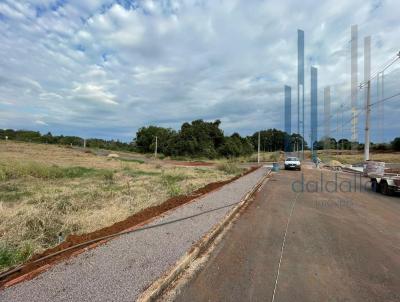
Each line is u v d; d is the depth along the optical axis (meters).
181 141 68.62
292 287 4.23
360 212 9.70
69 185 13.70
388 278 4.57
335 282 4.41
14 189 11.97
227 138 76.75
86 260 4.67
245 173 25.08
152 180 16.64
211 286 4.24
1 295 3.57
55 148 58.34
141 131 92.12
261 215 9.00
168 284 4.20
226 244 6.13
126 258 4.79
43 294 3.61
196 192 12.81
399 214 9.55
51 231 6.47
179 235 6.16
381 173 15.70
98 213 8.00
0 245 5.11
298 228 7.48
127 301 3.52
